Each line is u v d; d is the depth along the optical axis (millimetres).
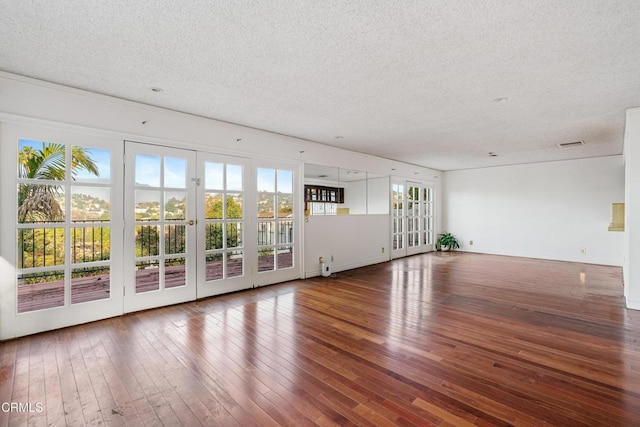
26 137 2740
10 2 1732
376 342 2633
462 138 4914
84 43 2189
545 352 2443
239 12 1832
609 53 2291
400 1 1727
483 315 3281
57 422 1659
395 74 2664
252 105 3438
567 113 3660
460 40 2131
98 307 3137
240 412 1736
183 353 2432
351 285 4609
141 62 2469
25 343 2604
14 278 2709
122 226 3289
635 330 2869
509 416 1693
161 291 3568
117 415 1715
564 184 6758
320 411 1745
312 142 5168
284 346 2559
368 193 6426
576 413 1716
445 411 1739
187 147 3738
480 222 8031
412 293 4152
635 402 1811
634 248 3465
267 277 4602
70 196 2982
